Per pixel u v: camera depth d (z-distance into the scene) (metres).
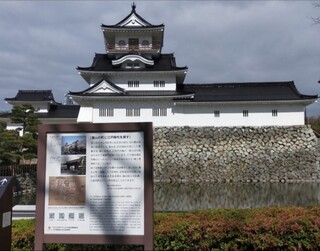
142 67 39.03
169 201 18.80
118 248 5.45
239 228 5.99
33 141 23.75
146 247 4.71
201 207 16.38
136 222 4.79
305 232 5.92
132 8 41.31
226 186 27.06
